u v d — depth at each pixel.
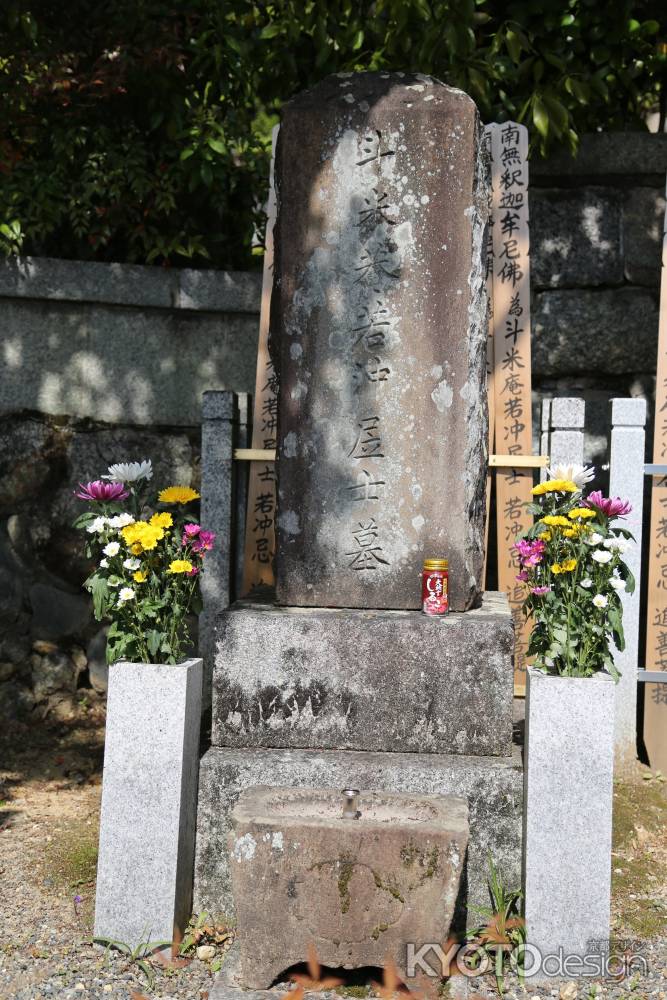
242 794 3.10
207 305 5.26
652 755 4.61
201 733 3.73
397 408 3.66
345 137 3.66
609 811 2.99
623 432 4.47
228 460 4.79
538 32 5.27
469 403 3.64
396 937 2.82
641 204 5.27
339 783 3.29
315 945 2.84
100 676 5.27
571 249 5.28
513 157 4.93
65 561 5.22
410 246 3.63
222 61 5.37
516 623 4.84
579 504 3.39
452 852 2.80
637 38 5.28
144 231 5.36
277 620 3.46
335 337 3.69
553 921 3.00
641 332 5.27
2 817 4.14
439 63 5.15
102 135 5.26
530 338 5.00
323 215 3.69
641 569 4.83
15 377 5.21
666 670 4.62
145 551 3.23
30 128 5.28
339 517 3.70
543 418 4.80
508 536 4.85
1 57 5.12
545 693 3.02
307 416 3.71
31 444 5.21
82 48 5.24
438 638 3.40
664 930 3.29
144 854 3.08
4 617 5.20
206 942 3.17
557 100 5.06
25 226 5.16
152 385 5.30
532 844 3.01
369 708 3.43
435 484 3.65
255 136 5.69
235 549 4.94
